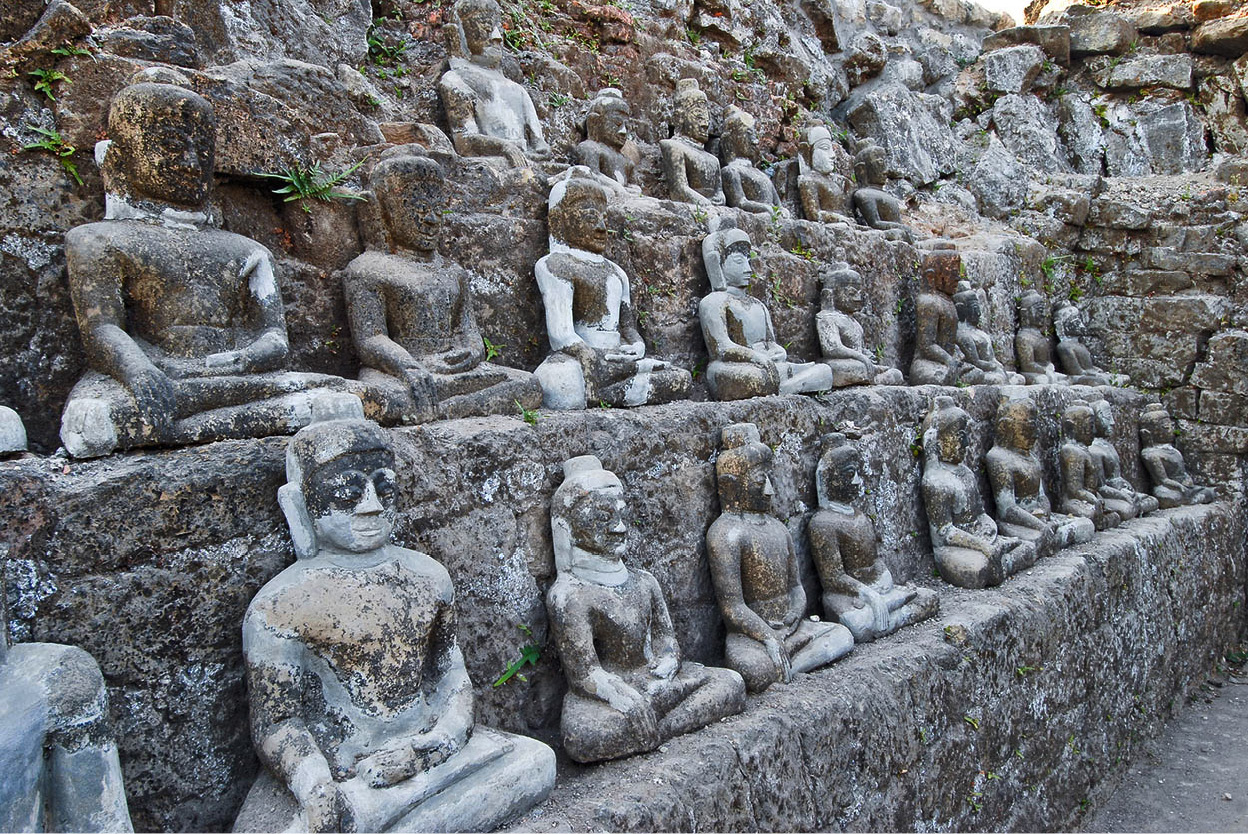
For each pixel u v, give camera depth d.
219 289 2.76
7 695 1.80
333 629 2.25
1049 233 8.77
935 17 10.67
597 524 2.97
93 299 2.50
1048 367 7.54
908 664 3.67
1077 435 6.33
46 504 2.06
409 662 2.35
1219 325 7.98
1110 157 10.23
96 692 1.92
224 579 2.33
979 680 4.01
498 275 3.93
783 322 5.26
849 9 9.63
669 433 3.63
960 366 6.26
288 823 2.06
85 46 2.84
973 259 7.22
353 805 2.07
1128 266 8.71
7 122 2.67
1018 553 5.01
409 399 3.00
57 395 2.72
